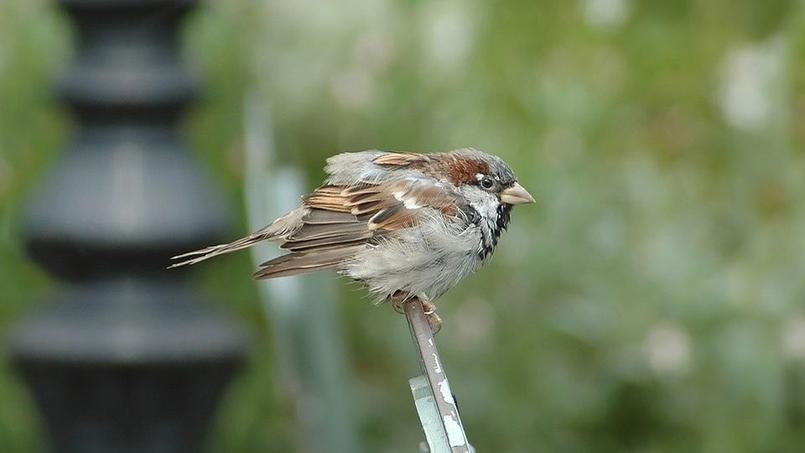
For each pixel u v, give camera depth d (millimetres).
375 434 11203
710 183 10859
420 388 5258
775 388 10180
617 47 10914
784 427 10477
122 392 8078
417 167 7926
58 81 8164
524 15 11055
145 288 8062
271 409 11195
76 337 7895
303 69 10758
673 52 10711
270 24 11008
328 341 9227
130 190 7941
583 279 10789
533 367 11031
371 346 11516
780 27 10156
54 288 10125
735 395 10328
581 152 11000
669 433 10945
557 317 10820
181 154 8211
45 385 8148
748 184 10414
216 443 11016
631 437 11047
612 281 10719
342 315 11414
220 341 8133
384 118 10875
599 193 10938
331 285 10164
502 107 11078
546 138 11031
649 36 10742
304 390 9289
